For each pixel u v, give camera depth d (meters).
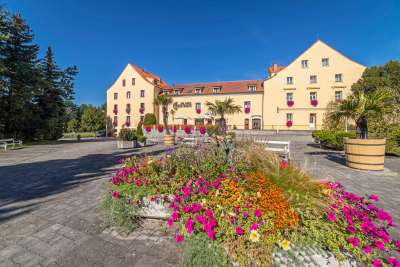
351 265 1.58
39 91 18.83
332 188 2.32
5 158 8.48
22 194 3.91
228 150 3.30
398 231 2.41
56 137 24.81
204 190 2.20
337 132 9.62
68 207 3.28
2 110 17.23
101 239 2.36
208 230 1.66
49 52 23.56
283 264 1.61
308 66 30.88
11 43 17.97
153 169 2.88
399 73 24.48
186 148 4.01
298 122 31.27
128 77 39.78
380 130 8.62
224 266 1.62
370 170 5.30
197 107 36.91
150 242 2.29
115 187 2.73
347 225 1.65
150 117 33.53
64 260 1.99
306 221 1.73
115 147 12.62
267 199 1.90
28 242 2.30
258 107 33.31
